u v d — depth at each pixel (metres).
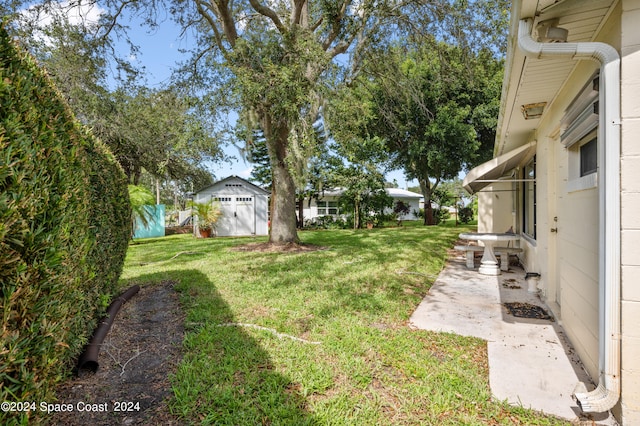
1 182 1.28
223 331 3.31
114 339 3.23
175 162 15.54
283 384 2.38
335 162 17.03
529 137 5.59
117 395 2.29
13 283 1.34
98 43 8.87
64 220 1.83
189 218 21.66
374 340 3.12
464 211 21.64
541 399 2.24
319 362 2.70
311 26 9.86
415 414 2.08
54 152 1.80
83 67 9.45
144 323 3.69
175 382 2.41
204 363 2.67
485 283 5.54
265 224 17.19
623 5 1.91
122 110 12.43
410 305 4.27
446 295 4.79
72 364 2.55
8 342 1.28
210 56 9.66
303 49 7.37
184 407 2.12
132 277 6.01
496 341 3.15
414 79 13.28
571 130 2.82
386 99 12.65
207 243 11.94
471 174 5.72
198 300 4.45
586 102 2.50
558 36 2.13
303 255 8.28
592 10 2.05
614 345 1.95
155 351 2.96
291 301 4.39
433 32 9.91
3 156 1.27
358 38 9.75
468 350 2.96
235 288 5.09
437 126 14.78
